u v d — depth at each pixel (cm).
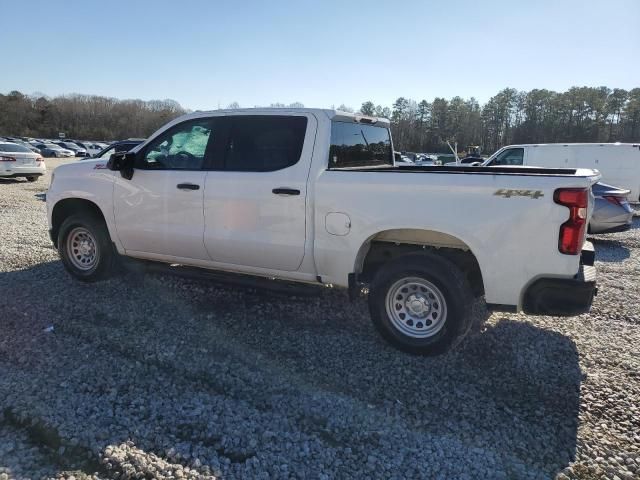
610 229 986
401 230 400
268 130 445
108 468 256
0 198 1352
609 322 489
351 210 398
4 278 577
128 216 513
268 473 257
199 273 493
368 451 279
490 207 356
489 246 359
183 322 456
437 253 401
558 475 263
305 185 417
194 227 475
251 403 324
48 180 1989
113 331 430
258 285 455
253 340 422
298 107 441
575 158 1441
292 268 438
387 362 388
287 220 427
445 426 305
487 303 371
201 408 315
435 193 370
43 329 432
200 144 477
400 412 320
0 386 335
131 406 315
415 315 398
